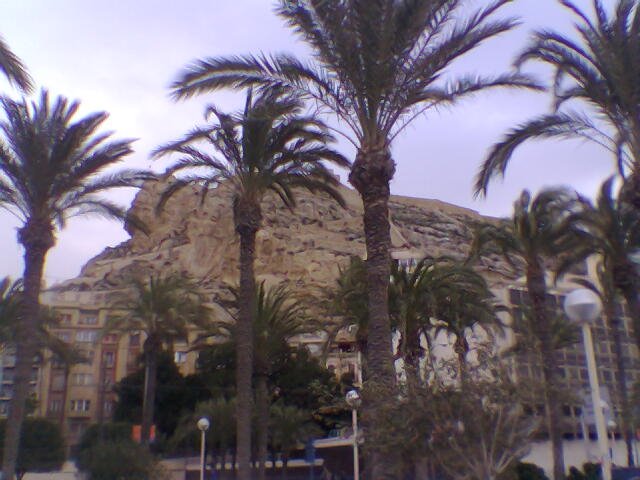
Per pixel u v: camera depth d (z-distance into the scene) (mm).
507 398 10633
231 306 36188
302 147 22078
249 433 21984
